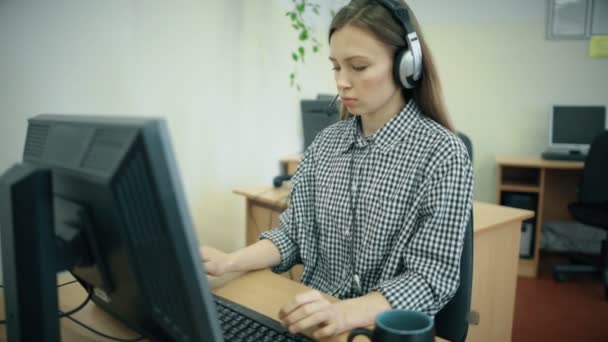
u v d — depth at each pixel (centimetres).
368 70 89
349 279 98
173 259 43
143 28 173
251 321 75
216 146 219
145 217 43
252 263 100
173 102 190
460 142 91
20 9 132
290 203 114
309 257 108
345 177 102
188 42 195
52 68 142
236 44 224
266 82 251
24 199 49
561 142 311
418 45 91
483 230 150
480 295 157
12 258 50
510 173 332
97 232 50
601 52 309
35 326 51
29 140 61
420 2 330
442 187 86
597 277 292
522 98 326
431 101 98
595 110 306
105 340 74
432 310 83
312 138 214
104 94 160
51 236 51
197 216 213
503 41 323
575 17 310
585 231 329
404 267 91
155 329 54
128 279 49
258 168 252
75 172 47
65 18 145
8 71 130
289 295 89
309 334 72
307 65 291
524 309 246
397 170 94
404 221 92
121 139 42
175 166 43
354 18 88
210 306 47
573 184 324
